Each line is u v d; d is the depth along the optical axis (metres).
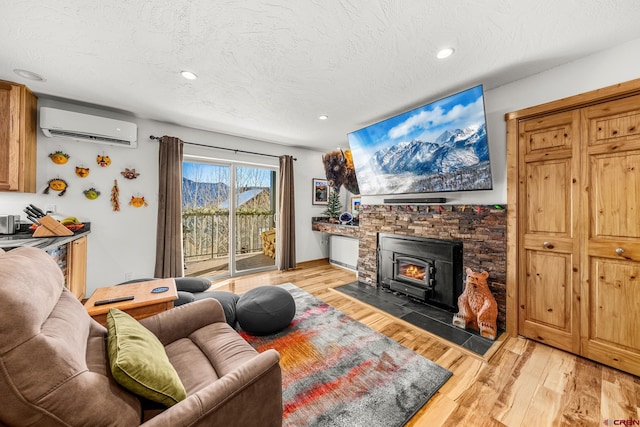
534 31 1.52
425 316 2.52
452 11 1.36
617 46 1.66
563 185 1.91
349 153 4.65
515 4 1.31
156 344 1.08
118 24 1.46
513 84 2.14
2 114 2.14
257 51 1.73
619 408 1.39
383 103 2.59
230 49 1.71
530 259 2.09
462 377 1.66
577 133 1.83
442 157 2.45
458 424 1.30
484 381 1.62
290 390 1.52
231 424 0.87
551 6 1.32
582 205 1.82
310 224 4.79
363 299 2.96
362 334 2.19
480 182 2.27
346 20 1.43
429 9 1.35
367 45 1.66
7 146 2.16
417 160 2.67
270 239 4.52
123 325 1.09
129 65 1.90
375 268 3.40
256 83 2.18
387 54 1.76
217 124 3.27
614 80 1.68
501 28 1.49
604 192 1.73
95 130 2.60
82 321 0.97
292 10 1.36
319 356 1.87
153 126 3.15
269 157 4.24
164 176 3.12
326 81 2.14
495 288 2.27
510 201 2.15
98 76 2.06
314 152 4.80
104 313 1.47
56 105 2.57
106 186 2.89
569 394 1.50
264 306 2.17
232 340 1.37
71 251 2.38
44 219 2.21
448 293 2.58
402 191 2.97
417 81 2.14
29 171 2.35
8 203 2.45
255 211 4.34
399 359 1.84
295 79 2.10
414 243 2.88
